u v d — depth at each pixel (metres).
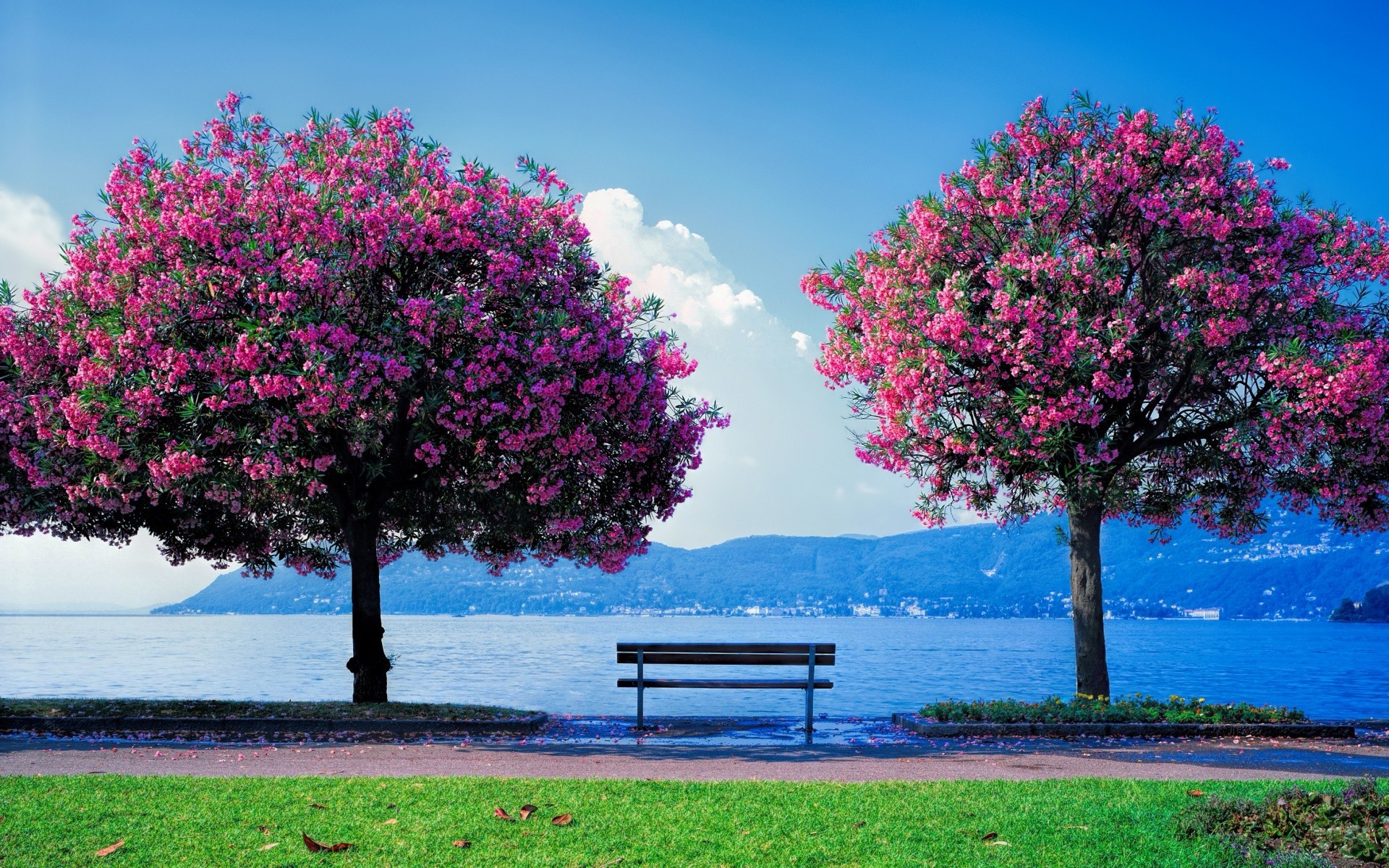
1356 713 29.56
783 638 173.75
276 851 6.91
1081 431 16.73
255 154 17.19
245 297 15.58
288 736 13.99
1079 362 15.88
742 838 7.36
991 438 16.84
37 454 17.73
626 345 17.75
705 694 33.81
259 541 22.44
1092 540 17.94
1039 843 7.28
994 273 16.59
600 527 19.39
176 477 15.20
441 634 150.62
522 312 16.59
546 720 15.57
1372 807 7.54
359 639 18.05
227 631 157.25
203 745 13.02
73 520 19.12
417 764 11.14
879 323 17.67
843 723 15.83
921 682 42.25
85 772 10.31
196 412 15.13
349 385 14.71
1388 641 126.19
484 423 15.93
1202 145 16.81
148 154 17.14
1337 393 15.21
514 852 6.94
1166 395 17.27
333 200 16.05
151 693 33.06
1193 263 16.92
